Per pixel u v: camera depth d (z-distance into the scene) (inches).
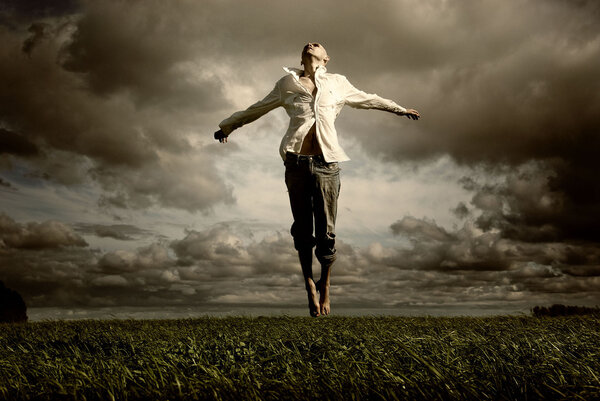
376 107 203.8
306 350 174.4
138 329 323.0
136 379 127.6
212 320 396.8
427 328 275.9
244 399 104.5
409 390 106.6
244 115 203.8
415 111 208.7
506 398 102.0
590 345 175.8
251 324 338.3
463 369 133.1
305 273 197.2
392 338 186.9
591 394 104.4
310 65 192.5
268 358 150.2
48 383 125.3
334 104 188.9
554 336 205.0
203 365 139.3
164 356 159.3
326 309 196.2
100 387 116.5
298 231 194.2
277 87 195.6
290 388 107.9
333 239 190.1
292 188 188.4
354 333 248.2
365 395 106.1
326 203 186.4
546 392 108.9
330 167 185.2
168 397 107.9
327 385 110.2
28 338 252.8
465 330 249.8
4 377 136.9
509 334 219.3
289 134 187.3
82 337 249.1
